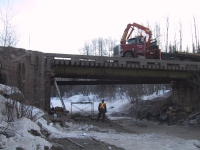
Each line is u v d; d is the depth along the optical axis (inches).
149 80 1141.7
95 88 3002.0
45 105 765.9
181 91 1160.8
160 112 1154.7
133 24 1127.6
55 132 451.8
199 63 992.9
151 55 1048.2
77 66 863.7
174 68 955.3
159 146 473.1
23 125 319.9
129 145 468.4
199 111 984.9
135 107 1437.0
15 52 600.4
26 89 511.2
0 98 364.2
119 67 892.6
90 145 396.2
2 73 464.8
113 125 799.7
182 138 618.2
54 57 821.9
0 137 266.1
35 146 278.4
